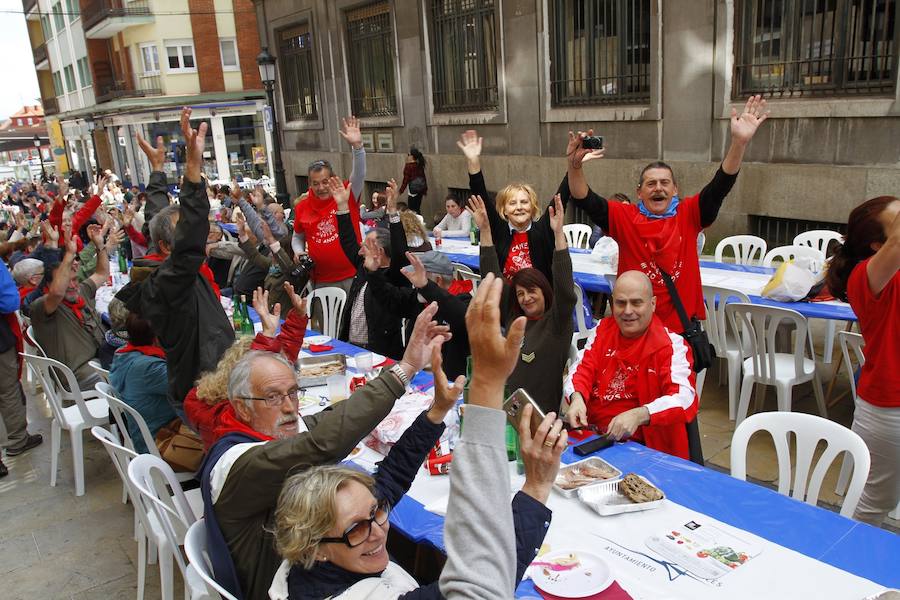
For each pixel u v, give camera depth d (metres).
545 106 9.84
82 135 34.97
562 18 9.45
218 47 24.94
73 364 4.75
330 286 5.82
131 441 3.69
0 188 29.53
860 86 6.76
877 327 2.58
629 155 8.91
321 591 1.62
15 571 3.53
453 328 3.71
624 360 2.92
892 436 2.62
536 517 1.36
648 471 2.46
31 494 4.34
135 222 9.09
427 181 12.34
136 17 23.84
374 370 3.66
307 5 14.60
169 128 25.36
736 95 7.72
